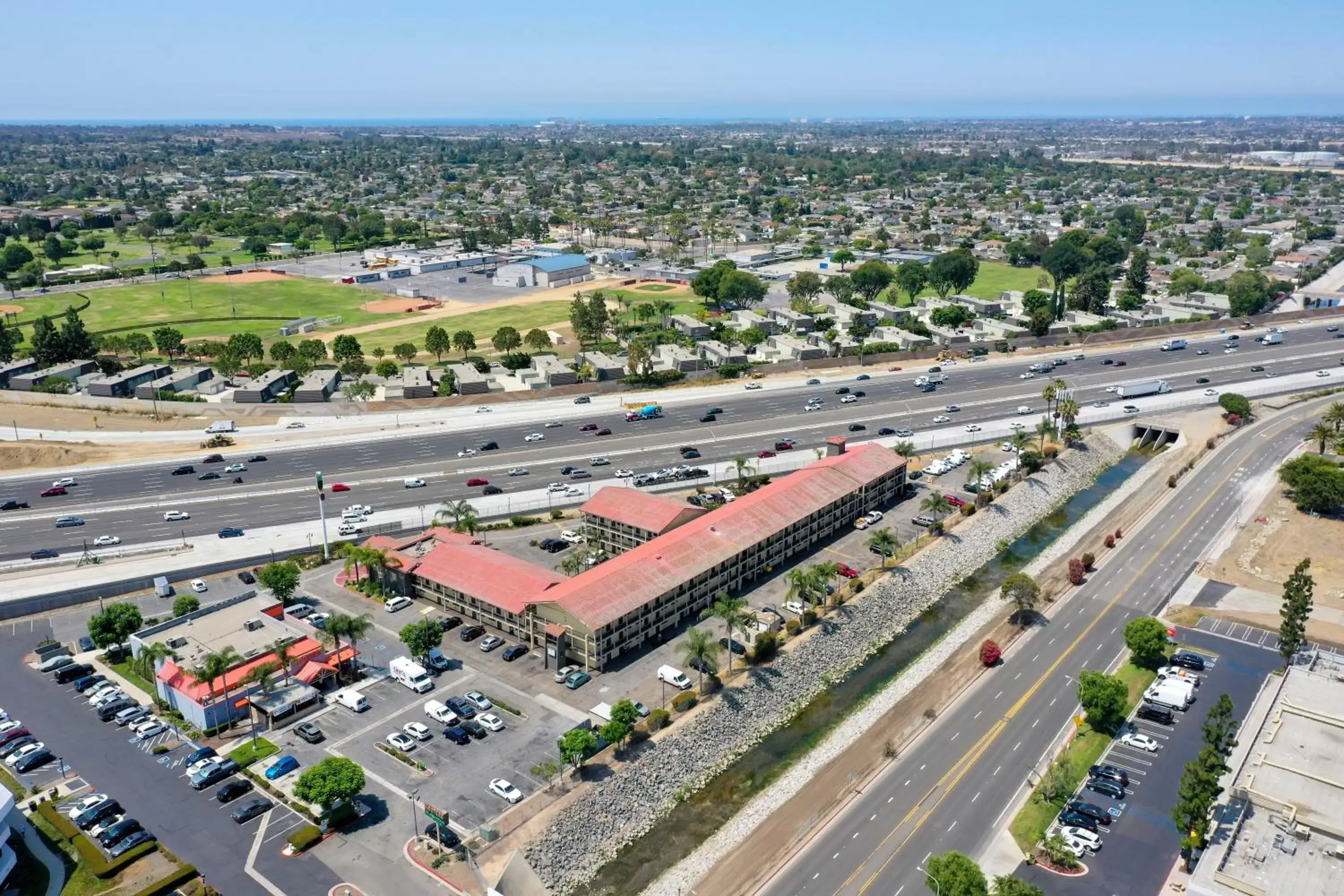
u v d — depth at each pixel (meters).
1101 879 108.56
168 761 127.62
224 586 178.38
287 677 142.50
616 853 116.00
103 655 153.75
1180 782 124.31
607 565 161.75
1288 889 98.94
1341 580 182.50
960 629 168.00
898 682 151.62
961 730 137.88
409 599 171.12
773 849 115.12
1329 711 129.25
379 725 135.12
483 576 164.25
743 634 155.88
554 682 145.75
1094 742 134.00
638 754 128.00
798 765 131.88
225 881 106.06
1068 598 179.12
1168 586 182.88
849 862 112.62
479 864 108.50
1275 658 155.75
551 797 119.50
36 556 184.88
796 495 193.12
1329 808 110.38
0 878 103.81
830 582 177.50
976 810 120.94
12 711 138.88
